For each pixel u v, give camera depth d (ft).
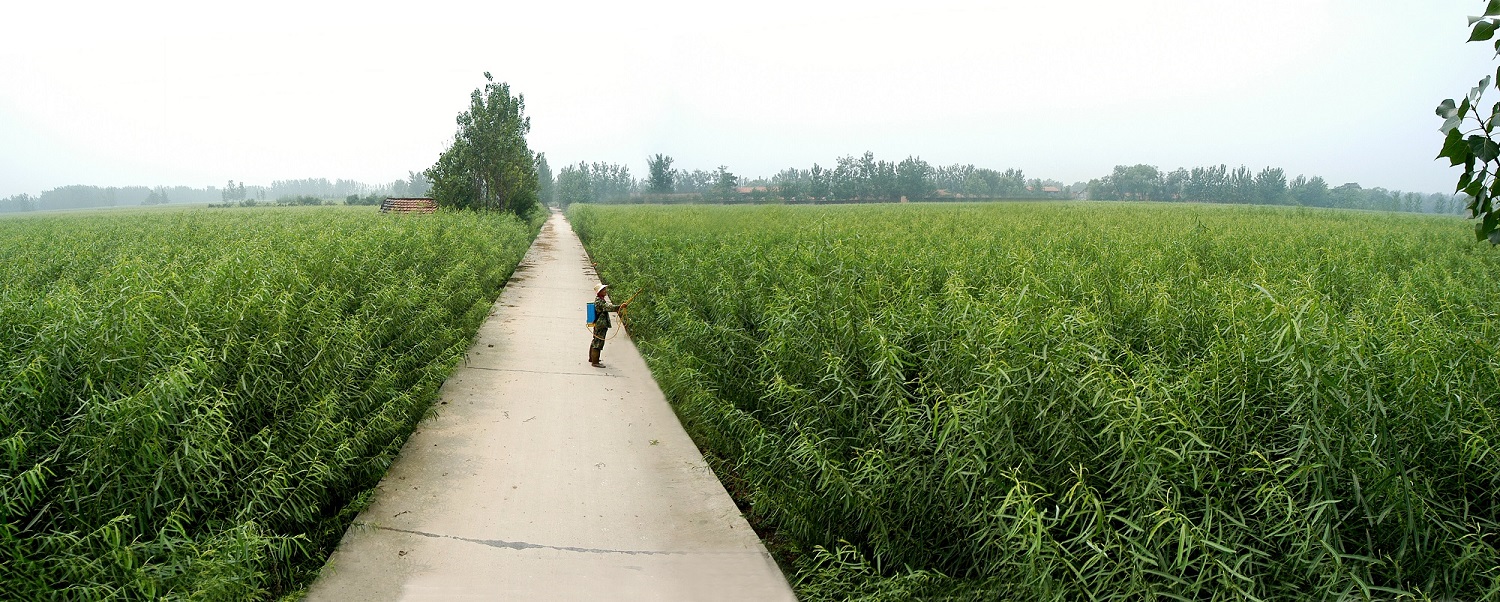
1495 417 11.19
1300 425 11.02
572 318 41.83
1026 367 12.62
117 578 10.63
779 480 16.40
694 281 33.65
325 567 13.65
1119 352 15.19
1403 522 9.88
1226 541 10.30
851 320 19.20
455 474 18.24
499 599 12.99
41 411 12.53
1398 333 14.07
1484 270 28.99
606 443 20.95
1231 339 14.25
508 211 113.80
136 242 46.62
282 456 15.02
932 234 50.93
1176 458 10.71
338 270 27.12
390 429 18.89
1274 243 41.75
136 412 11.95
